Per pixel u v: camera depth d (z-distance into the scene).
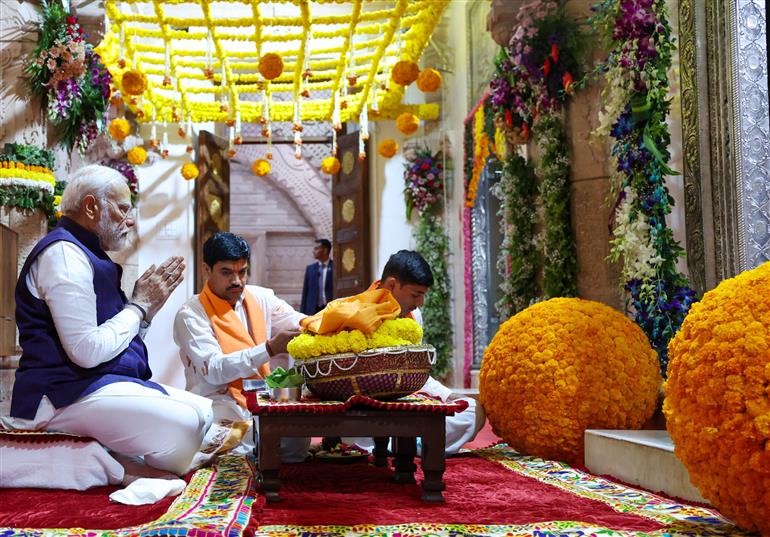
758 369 2.28
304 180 14.33
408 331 2.96
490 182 9.20
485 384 4.20
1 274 5.52
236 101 9.35
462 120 9.63
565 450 3.85
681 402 2.48
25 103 6.71
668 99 4.42
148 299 3.31
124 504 2.72
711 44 4.05
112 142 9.73
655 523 2.43
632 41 4.16
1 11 6.67
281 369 3.08
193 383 3.96
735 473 2.28
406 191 10.38
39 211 6.74
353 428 2.74
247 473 3.22
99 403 3.08
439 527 2.35
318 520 2.44
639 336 3.99
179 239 10.40
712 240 4.04
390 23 6.70
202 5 6.68
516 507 2.67
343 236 10.87
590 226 5.05
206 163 10.59
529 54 5.40
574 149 5.16
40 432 3.07
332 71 10.56
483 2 8.55
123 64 6.88
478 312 9.14
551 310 4.05
